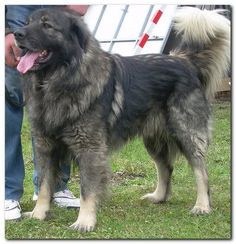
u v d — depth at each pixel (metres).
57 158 2.32
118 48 4.70
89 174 2.16
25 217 2.29
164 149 2.59
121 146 2.42
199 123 2.48
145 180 3.04
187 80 2.48
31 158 3.56
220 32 2.61
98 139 2.18
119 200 2.62
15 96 2.31
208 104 2.56
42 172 2.28
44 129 2.23
